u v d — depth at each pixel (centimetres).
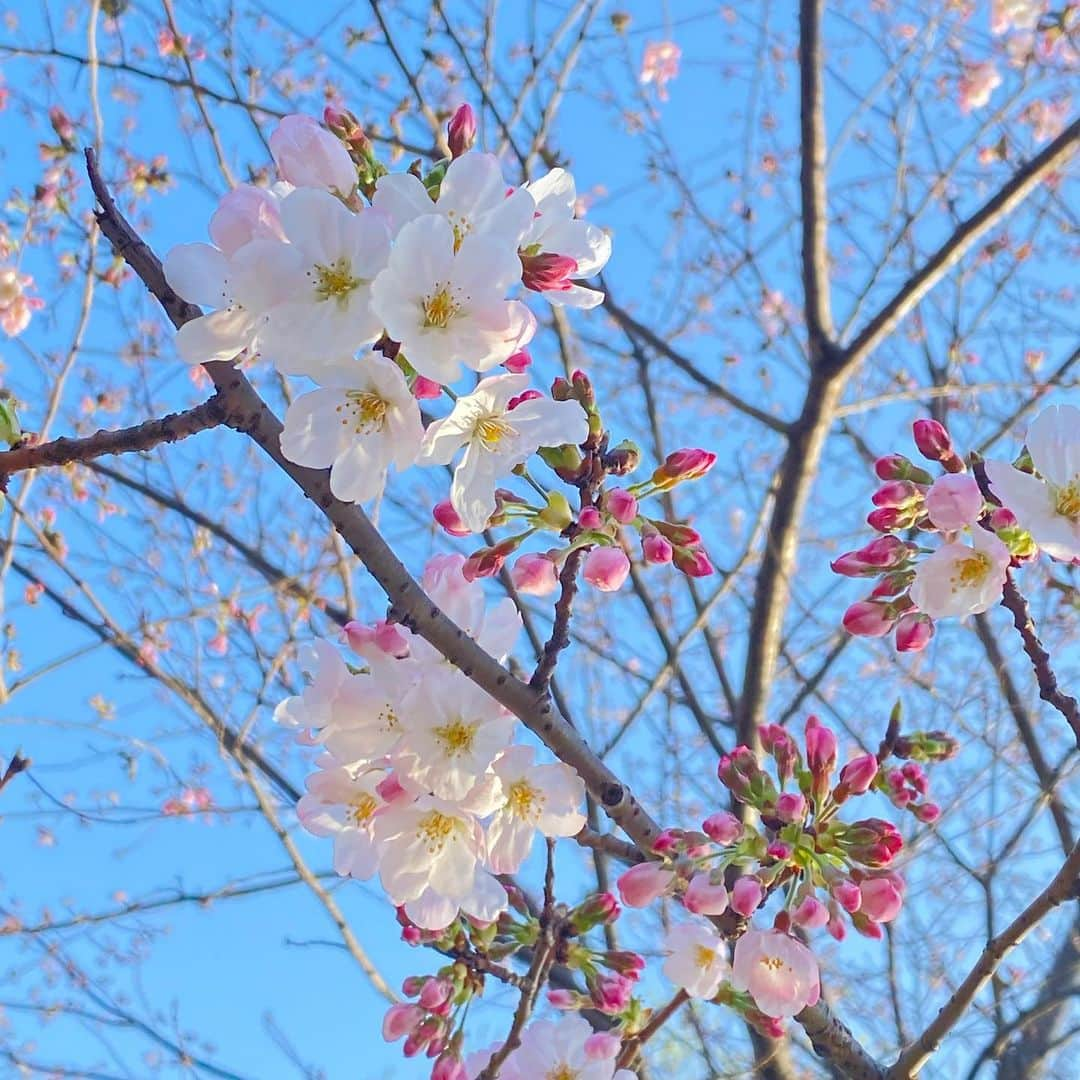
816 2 96
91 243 97
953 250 94
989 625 125
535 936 57
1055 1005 100
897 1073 56
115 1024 112
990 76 142
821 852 52
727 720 127
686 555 50
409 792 50
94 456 49
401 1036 56
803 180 97
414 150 104
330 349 45
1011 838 118
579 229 50
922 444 53
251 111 110
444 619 49
